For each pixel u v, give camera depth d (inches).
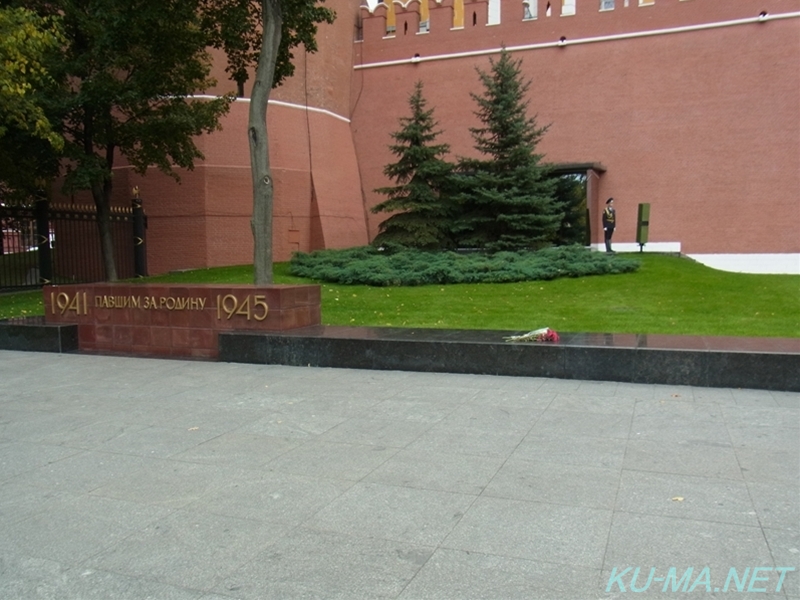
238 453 223.3
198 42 690.8
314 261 764.0
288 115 984.3
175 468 209.8
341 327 414.0
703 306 496.7
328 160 1039.6
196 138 917.8
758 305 497.7
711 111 918.4
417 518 167.6
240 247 936.3
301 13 575.5
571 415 261.9
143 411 283.6
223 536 160.4
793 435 230.2
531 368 334.6
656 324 434.0
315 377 346.6
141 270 914.1
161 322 422.3
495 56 1029.8
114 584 139.6
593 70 978.1
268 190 506.0
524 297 557.9
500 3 1031.6
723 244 909.8
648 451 215.6
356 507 175.5
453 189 813.9
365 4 1138.7
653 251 922.7
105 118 725.9
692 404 275.6
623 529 158.6
